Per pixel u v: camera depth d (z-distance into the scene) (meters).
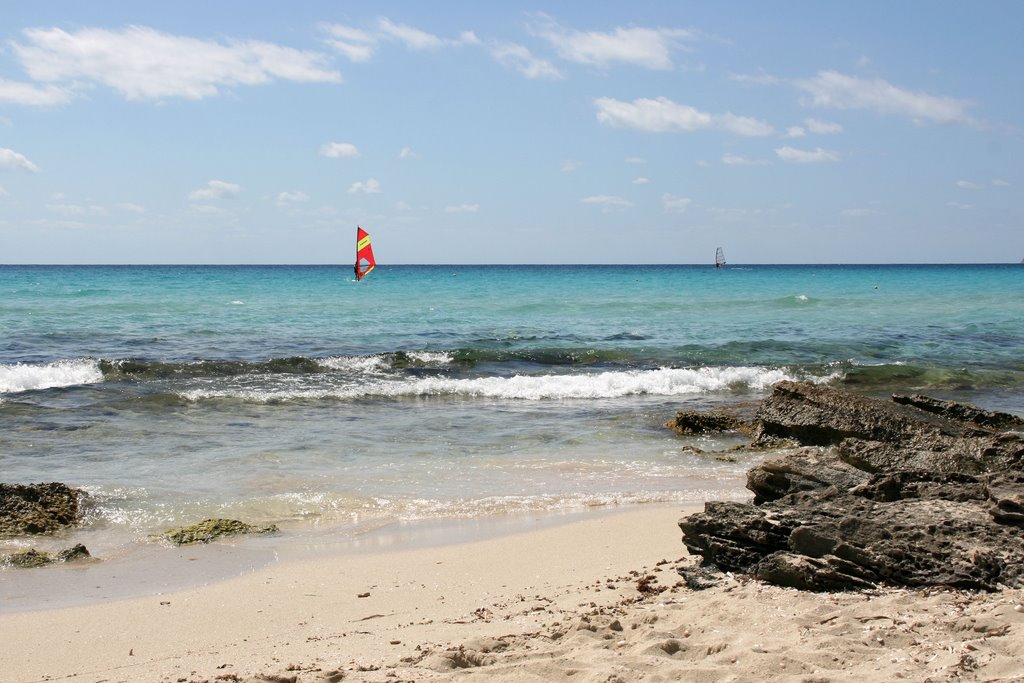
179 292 53.31
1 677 6.08
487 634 6.38
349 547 9.39
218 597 7.84
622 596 7.18
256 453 13.84
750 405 18.50
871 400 15.13
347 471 12.78
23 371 20.44
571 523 10.20
